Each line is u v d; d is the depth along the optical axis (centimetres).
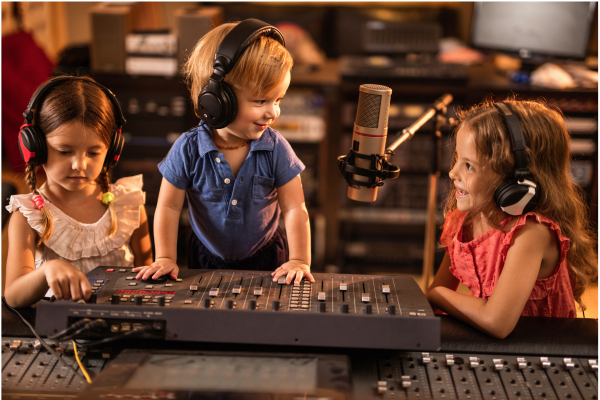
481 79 253
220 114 90
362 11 291
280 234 131
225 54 87
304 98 256
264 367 72
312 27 285
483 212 103
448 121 129
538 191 95
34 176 102
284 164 110
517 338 86
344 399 65
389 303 81
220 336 76
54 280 82
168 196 109
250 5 291
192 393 66
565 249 97
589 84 240
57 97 93
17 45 262
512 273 92
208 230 117
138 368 71
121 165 263
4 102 263
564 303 104
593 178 249
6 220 126
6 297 92
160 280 88
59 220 106
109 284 86
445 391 73
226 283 88
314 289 86
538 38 251
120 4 268
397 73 244
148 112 255
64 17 312
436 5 296
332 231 270
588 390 74
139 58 249
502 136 92
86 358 78
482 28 266
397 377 76
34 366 76
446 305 95
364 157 90
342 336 76
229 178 109
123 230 112
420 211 272
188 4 295
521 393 73
